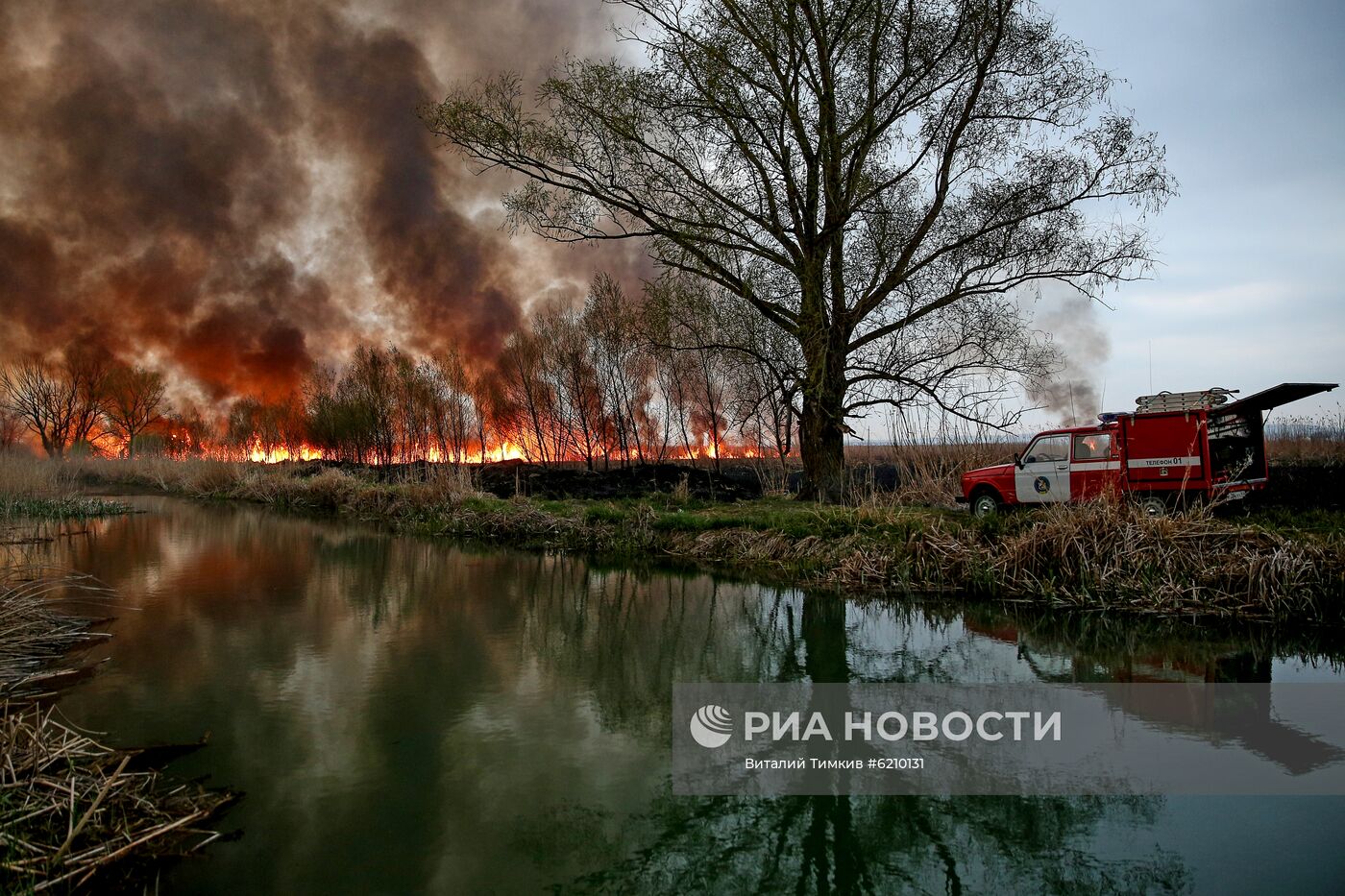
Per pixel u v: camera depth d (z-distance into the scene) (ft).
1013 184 44.60
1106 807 12.64
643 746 15.40
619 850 11.42
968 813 12.55
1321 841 11.35
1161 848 11.31
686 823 12.22
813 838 11.82
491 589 32.09
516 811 12.55
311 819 12.13
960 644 22.86
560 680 19.71
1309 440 55.88
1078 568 27.89
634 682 19.60
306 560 39.63
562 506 50.47
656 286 44.93
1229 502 33.17
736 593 30.83
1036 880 10.58
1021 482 39.04
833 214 45.65
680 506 48.55
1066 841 11.59
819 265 45.73
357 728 16.12
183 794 12.85
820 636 24.22
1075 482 36.83
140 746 14.90
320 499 71.05
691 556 38.99
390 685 19.15
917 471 50.37
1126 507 29.91
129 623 25.46
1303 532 27.40
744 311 46.11
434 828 11.92
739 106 44.42
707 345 45.98
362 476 82.33
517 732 16.06
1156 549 26.89
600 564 38.22
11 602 23.77
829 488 46.42
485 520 49.70
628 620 26.45
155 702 17.54
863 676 19.98
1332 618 23.15
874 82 45.06
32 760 12.25
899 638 23.82
